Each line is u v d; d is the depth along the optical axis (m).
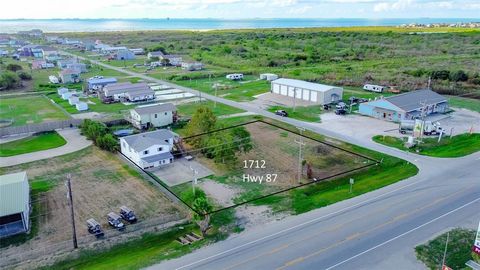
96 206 35.16
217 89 86.69
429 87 80.56
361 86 88.25
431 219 31.41
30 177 41.47
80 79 100.56
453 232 29.47
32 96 83.19
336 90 73.31
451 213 32.31
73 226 28.30
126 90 77.81
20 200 31.28
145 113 57.69
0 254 27.94
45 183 40.00
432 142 50.50
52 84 95.19
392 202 34.47
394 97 63.56
